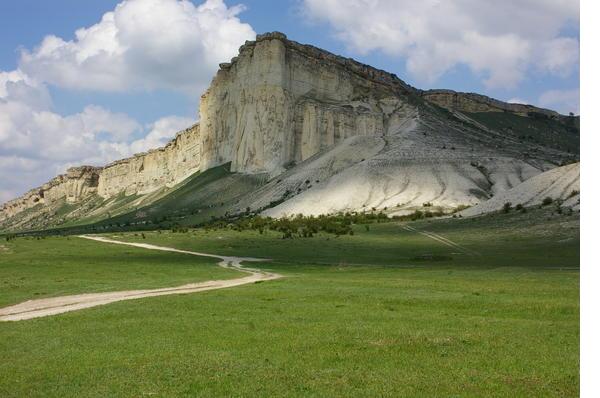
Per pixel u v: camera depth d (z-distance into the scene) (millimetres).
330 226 143750
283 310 35781
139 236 152000
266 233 144375
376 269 74812
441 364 21969
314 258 98500
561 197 133250
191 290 51750
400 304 37531
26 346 26734
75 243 132125
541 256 86312
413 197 187750
